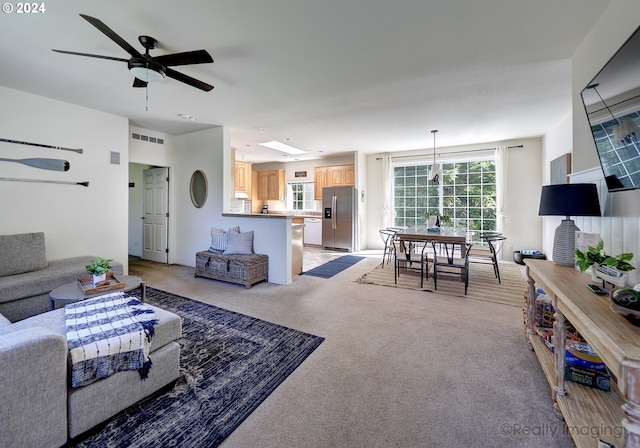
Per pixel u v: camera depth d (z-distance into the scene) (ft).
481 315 9.39
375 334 8.04
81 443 4.33
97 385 4.55
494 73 8.83
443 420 4.82
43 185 10.92
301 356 6.88
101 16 6.06
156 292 11.88
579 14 6.04
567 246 6.24
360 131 15.92
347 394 5.50
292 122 14.17
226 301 10.79
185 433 4.54
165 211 17.43
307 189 27.40
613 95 5.00
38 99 10.69
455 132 16.05
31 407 3.84
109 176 12.82
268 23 6.36
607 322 3.24
